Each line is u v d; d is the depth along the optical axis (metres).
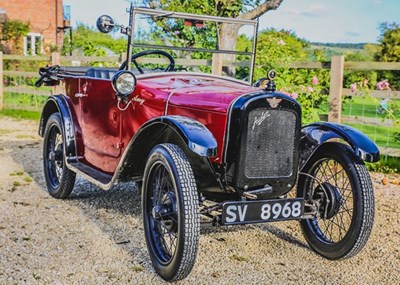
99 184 4.38
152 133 3.80
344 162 3.82
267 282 3.50
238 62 7.82
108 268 3.65
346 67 7.21
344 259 3.86
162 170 3.59
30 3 24.06
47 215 4.75
